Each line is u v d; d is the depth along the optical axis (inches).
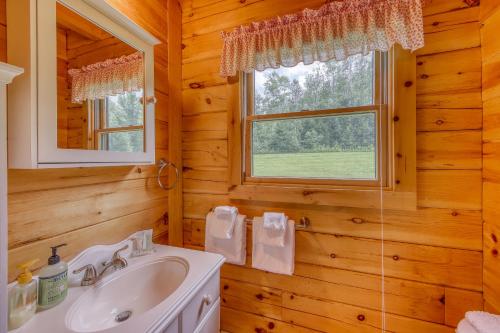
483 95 35.9
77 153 29.6
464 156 37.3
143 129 41.5
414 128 38.6
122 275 34.9
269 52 45.7
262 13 49.3
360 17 39.4
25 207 28.4
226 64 49.4
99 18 32.9
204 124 55.5
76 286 31.7
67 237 32.9
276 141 51.2
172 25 54.6
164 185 53.3
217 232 48.0
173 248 43.8
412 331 40.8
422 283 40.1
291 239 44.8
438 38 38.1
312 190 45.3
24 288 24.7
